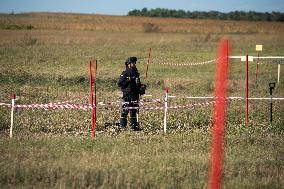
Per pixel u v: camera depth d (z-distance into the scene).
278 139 44.69
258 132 47.78
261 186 30.17
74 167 32.50
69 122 49.69
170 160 35.25
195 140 43.25
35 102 60.59
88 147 38.88
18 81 78.94
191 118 52.94
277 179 31.61
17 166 32.38
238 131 47.75
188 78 89.44
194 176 31.81
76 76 84.50
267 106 62.09
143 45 165.75
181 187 29.67
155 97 67.31
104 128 47.94
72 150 37.78
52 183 29.62
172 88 77.50
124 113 48.22
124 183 29.77
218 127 30.73
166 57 127.12
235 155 38.09
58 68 97.31
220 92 27.69
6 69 90.19
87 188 29.17
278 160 36.69
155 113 55.38
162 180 30.67
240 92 74.94
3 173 30.77
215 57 128.12
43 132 45.56
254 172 33.19
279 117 55.22
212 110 57.66
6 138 41.66
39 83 77.94
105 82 80.94
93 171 31.73
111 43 169.38
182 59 123.19
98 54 128.50
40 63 104.69
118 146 39.47
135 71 48.66
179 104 61.62
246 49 160.62
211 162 34.81
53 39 170.12
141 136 44.59
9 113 52.88
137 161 34.66
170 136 44.62
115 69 99.25
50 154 36.09
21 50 130.25
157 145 40.34
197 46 168.00
